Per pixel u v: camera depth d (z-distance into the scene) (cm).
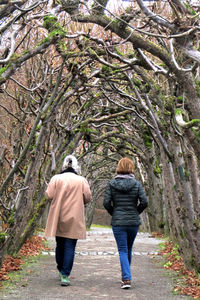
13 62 567
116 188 670
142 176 2253
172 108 706
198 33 605
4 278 686
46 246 1230
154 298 588
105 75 1045
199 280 691
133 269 854
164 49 657
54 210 666
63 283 656
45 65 895
